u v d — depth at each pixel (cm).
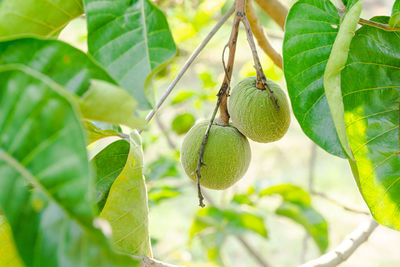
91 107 69
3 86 63
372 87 83
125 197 78
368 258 208
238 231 118
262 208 120
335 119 74
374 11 286
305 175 254
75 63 69
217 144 84
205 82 143
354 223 219
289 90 80
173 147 145
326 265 92
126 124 70
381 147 83
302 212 117
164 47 75
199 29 141
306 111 80
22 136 63
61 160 61
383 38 82
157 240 136
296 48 80
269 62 129
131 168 77
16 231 62
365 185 84
